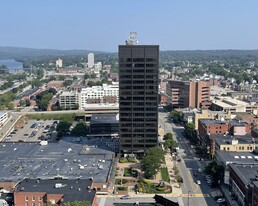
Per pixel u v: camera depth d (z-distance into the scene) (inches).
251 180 7470.5
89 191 7170.3
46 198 7091.5
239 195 7696.9
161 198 7199.8
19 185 7564.0
